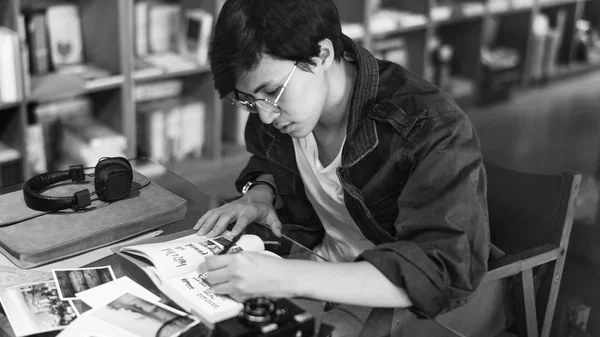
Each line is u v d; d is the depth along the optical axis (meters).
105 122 3.29
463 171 1.25
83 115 3.26
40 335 1.05
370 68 1.38
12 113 2.88
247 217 1.48
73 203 1.41
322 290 1.14
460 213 1.22
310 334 1.08
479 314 1.48
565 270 2.75
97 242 1.34
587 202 3.36
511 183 1.63
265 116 1.27
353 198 1.45
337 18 1.30
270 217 1.55
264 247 1.35
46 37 3.04
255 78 1.21
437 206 1.23
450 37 4.94
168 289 1.17
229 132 3.82
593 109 4.90
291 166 1.62
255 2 1.18
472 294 1.23
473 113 4.66
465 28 4.84
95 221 1.38
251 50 1.18
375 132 1.36
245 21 1.17
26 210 1.42
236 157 3.71
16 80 2.74
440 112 1.30
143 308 1.12
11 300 1.13
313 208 1.71
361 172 1.42
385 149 1.37
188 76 3.61
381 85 1.39
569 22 5.56
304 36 1.20
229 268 1.16
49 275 1.22
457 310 1.41
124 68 3.11
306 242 1.72
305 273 1.16
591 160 3.96
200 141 3.65
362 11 3.90
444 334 1.13
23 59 2.76
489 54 5.12
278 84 1.23
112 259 1.29
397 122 1.33
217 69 1.22
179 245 1.31
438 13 4.36
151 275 1.21
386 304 1.17
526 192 1.60
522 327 1.53
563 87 5.38
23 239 1.29
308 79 1.25
